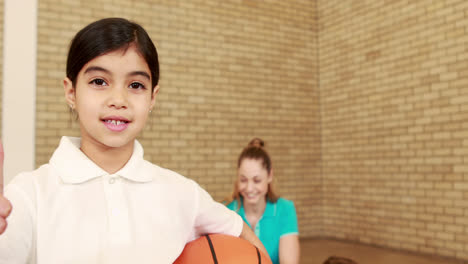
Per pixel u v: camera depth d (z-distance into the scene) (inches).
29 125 139.8
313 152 198.7
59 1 146.8
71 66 28.1
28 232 25.2
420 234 151.4
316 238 192.2
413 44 156.0
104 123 27.2
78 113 28.1
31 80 140.7
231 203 84.8
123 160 30.1
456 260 138.3
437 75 146.8
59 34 146.6
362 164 177.5
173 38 165.9
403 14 160.4
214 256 35.0
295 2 198.7
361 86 179.0
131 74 27.5
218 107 174.6
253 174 77.3
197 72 170.6
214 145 172.7
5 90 136.8
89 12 151.6
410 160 156.1
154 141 159.5
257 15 187.0
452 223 140.6
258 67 185.9
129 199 29.1
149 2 161.9
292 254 77.1
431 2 149.7
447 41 143.7
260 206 81.8
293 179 191.2
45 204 26.0
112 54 26.8
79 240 26.2
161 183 31.5
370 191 173.0
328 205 195.5
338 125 191.6
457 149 139.4
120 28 27.5
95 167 28.4
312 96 201.3
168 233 30.2
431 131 148.6
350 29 185.5
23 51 139.9
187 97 167.6
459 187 138.6
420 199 151.9
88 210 27.3
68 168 27.7
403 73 159.6
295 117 195.0
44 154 142.4
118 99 26.8
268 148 185.3
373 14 173.3
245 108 181.3
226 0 179.2
